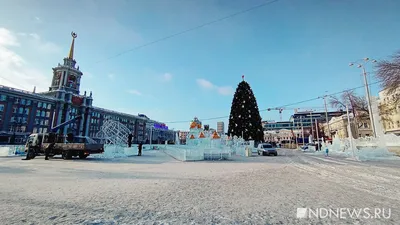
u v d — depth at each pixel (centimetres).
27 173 1031
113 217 429
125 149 2542
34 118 8238
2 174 996
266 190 695
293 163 1734
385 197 610
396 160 2012
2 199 553
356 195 632
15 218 416
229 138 3697
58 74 10538
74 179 873
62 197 577
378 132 2845
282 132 10731
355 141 2903
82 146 1880
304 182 848
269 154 2897
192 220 417
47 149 1909
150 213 457
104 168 1277
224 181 861
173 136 15325
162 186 744
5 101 7431
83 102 10306
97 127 10856
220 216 442
